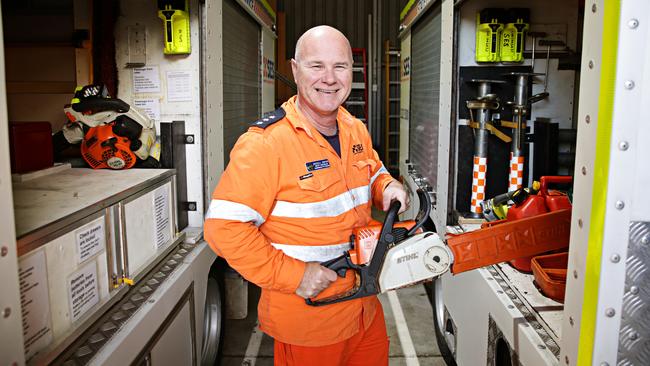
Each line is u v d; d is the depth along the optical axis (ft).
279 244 5.77
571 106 10.49
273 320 5.89
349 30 31.12
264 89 15.96
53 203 5.74
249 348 11.32
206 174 9.59
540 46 10.30
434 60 11.44
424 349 11.34
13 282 3.54
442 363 10.75
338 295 5.65
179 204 9.11
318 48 5.48
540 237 5.74
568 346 4.41
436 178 11.09
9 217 3.50
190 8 9.36
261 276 5.30
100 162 8.53
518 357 5.76
